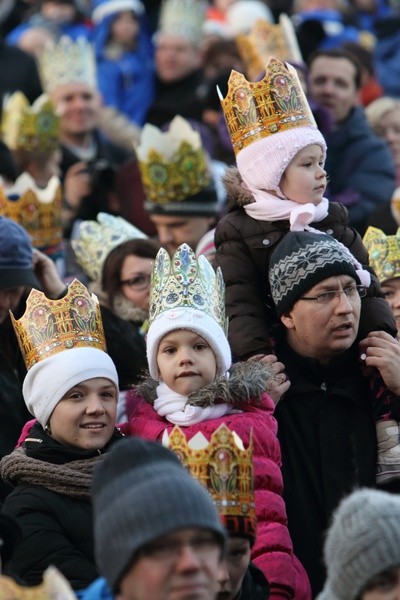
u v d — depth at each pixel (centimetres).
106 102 2181
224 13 2519
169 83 2167
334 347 1184
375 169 1756
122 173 1695
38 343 1164
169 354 1153
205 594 916
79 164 1733
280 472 1140
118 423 1274
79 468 1129
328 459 1195
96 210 1714
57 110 1880
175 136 1551
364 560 939
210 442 1047
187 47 2162
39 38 2244
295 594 1116
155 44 2266
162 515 915
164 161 1541
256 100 1218
